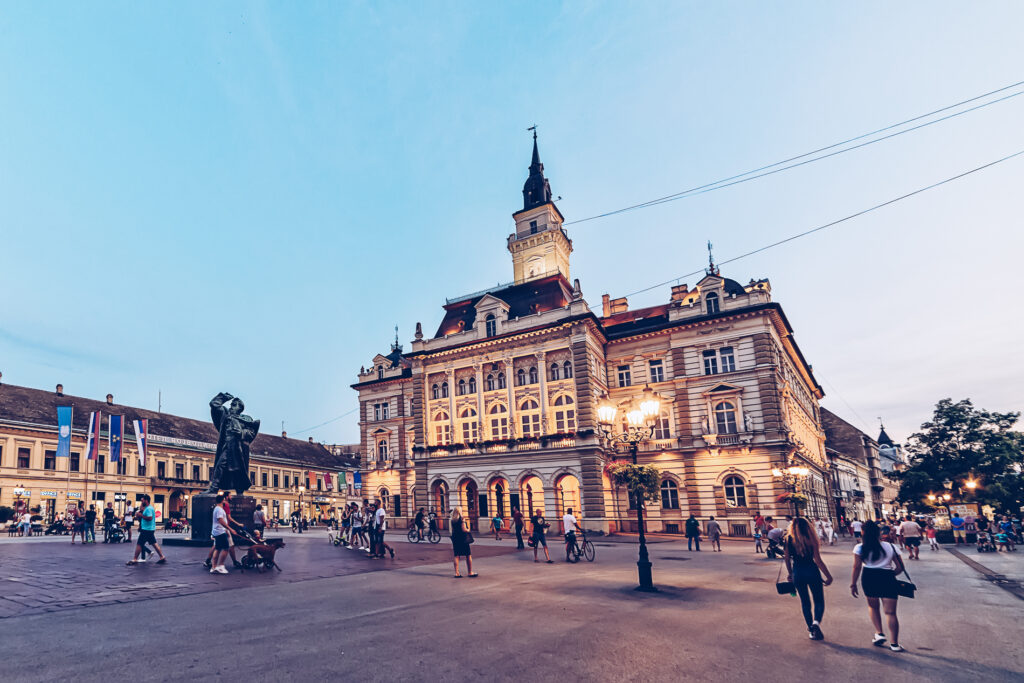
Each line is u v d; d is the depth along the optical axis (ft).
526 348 155.02
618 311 185.88
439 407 165.78
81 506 183.01
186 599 39.63
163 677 22.30
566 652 27.22
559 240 189.67
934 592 48.57
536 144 205.98
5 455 167.84
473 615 35.88
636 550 95.30
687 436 141.90
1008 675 24.20
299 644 27.73
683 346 147.74
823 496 188.24
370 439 193.67
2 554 68.64
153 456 209.26
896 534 103.19
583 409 142.51
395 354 199.52
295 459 272.72
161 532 149.38
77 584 44.70
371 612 36.29
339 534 94.89
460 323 176.45
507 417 154.61
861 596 45.70
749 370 137.59
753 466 133.28
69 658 24.59
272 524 200.75
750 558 80.74
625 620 34.99
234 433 82.02
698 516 137.28
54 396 198.49
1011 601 43.75
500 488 152.56
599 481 137.28
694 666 25.22
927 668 25.14
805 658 26.63
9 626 30.42
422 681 22.57
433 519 112.68
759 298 141.18
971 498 166.91
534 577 55.83
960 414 176.35
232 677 22.53
